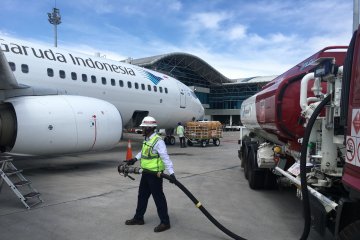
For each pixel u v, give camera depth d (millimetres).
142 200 5473
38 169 10758
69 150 9859
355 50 3340
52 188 8016
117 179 9273
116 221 5664
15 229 5188
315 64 5352
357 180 3191
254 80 63031
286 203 7203
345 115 3537
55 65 12406
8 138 8969
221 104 65312
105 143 10641
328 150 4531
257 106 7875
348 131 3406
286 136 6094
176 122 19672
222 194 7934
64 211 6164
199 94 63812
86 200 6953
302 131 5828
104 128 10500
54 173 10102
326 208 3771
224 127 54281
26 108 8992
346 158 3449
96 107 10500
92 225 5441
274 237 5133
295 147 6016
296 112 5770
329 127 4348
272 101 6141
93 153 15367
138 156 5695
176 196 7523
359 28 3324
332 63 4059
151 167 5203
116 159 13461
